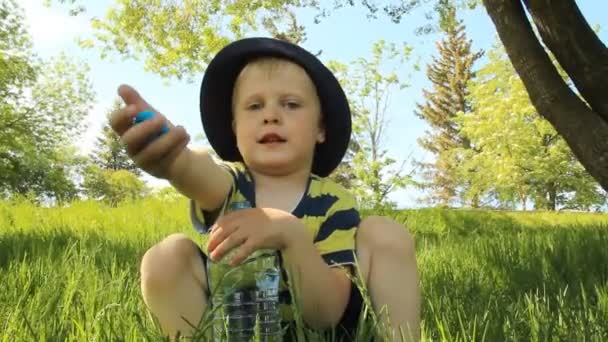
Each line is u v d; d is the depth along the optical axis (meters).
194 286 0.90
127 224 4.60
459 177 18.11
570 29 3.38
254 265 0.88
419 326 0.95
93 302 1.17
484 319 1.04
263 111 1.00
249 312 0.88
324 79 1.04
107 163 36.94
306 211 0.98
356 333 0.90
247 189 0.98
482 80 16.30
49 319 1.07
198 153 0.88
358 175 6.59
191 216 0.94
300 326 0.84
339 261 0.95
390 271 0.94
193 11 9.40
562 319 1.09
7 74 14.87
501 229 5.71
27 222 4.73
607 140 3.32
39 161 15.91
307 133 1.01
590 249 2.22
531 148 15.41
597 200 15.73
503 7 3.59
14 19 14.95
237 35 9.44
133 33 9.46
